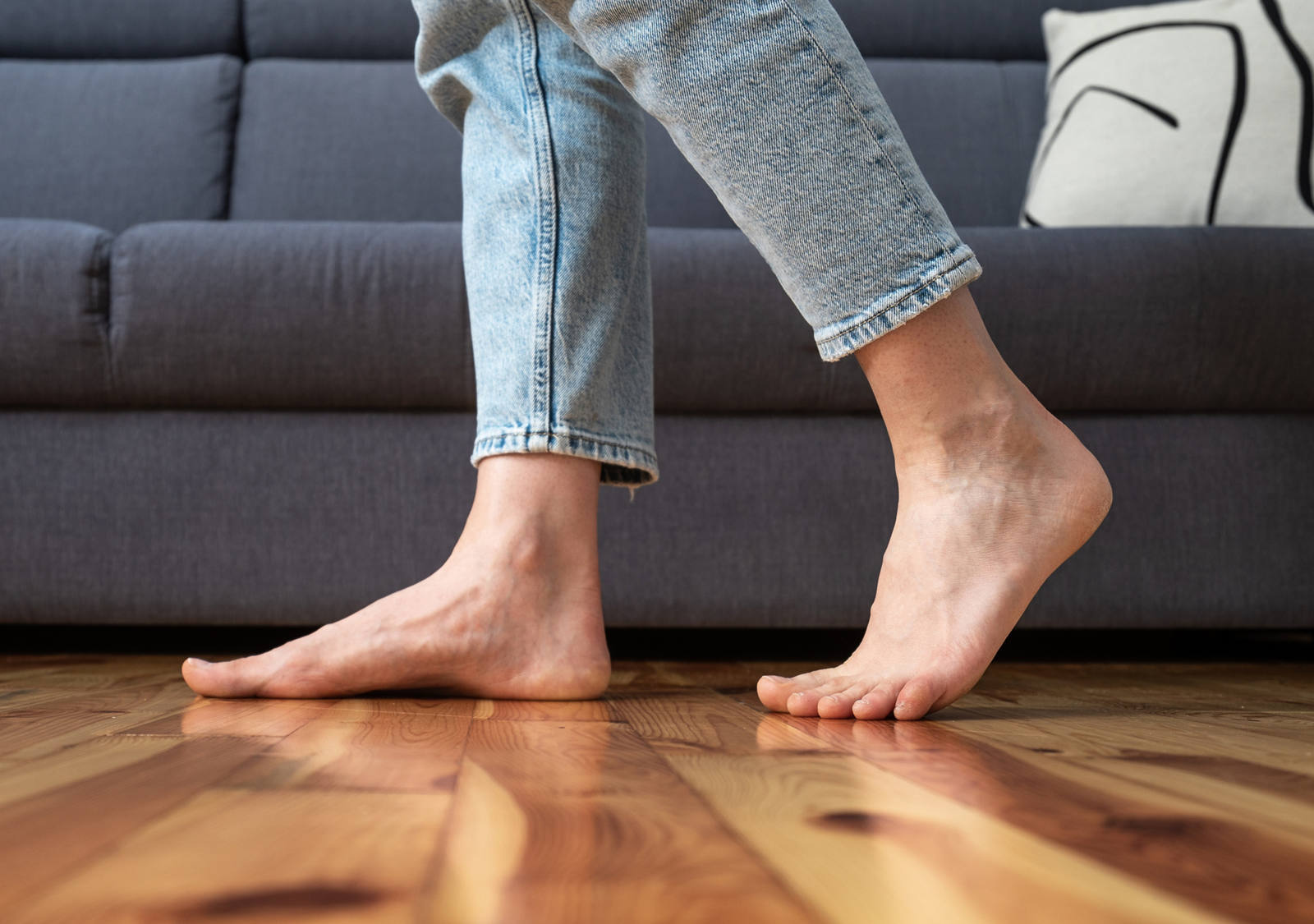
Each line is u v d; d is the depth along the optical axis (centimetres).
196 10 200
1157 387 118
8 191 186
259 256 116
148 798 33
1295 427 120
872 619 67
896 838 28
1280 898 22
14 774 38
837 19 60
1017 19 203
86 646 132
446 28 77
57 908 21
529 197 72
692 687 82
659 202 188
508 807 32
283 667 68
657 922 20
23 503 117
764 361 117
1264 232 120
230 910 21
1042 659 120
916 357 63
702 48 58
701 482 118
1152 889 23
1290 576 118
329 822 29
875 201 59
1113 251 118
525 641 69
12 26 199
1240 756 45
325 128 192
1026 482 66
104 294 116
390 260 117
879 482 119
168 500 117
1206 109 156
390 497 118
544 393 71
